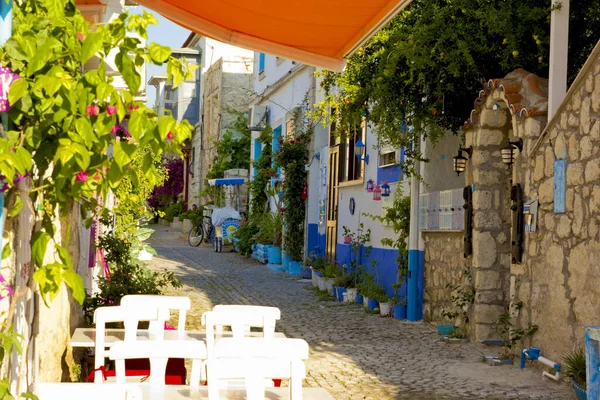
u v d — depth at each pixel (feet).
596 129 23.84
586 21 33.17
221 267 68.28
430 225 38.19
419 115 36.29
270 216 73.46
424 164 39.14
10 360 10.93
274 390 14.19
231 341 12.86
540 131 28.89
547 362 25.94
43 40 8.94
